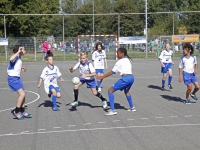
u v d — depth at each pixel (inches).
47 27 2237.9
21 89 337.4
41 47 1396.4
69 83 643.5
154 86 579.5
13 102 437.4
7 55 1357.0
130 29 2269.9
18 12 1656.0
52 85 385.4
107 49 1413.6
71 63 1210.6
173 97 462.9
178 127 296.5
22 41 1380.4
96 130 289.9
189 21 2126.0
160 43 1481.3
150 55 1477.6
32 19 1769.2
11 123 321.1
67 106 405.4
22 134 281.1
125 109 381.1
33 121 327.9
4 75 807.7
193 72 409.4
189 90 407.5
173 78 702.5
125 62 352.2
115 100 441.1
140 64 1123.3
